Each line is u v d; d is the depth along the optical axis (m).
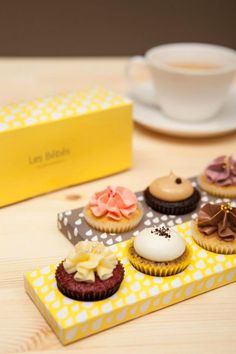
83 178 0.49
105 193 0.41
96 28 0.94
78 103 0.48
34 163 0.45
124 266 0.36
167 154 0.54
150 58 0.55
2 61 0.74
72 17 0.92
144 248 0.35
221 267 0.36
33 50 0.95
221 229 0.38
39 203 0.46
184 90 0.54
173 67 0.57
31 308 0.34
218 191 0.45
